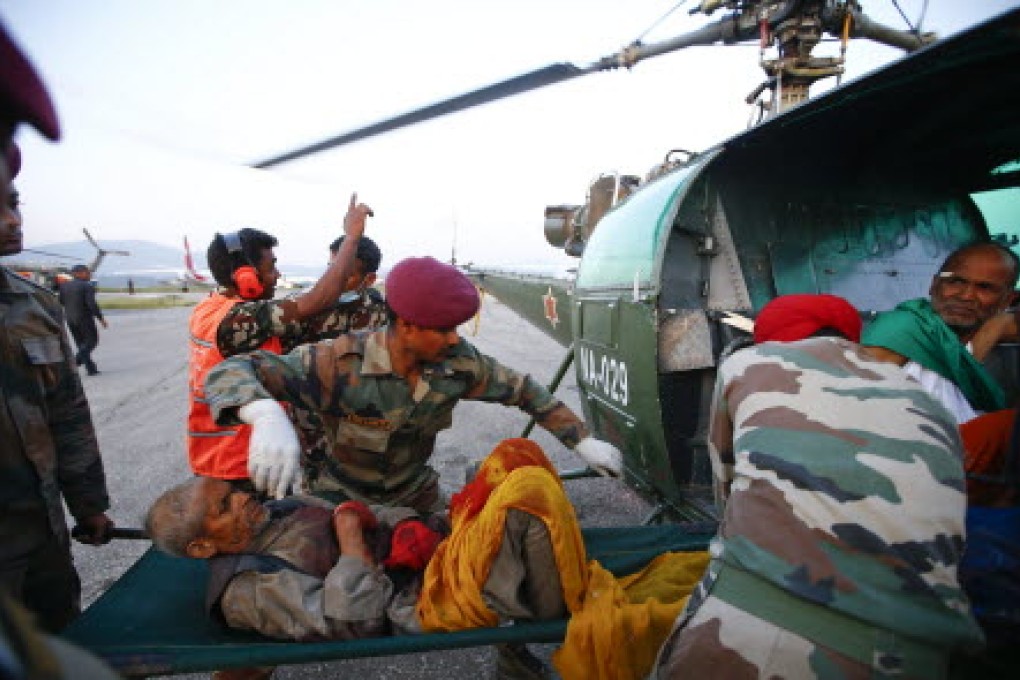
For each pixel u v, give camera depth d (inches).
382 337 71.5
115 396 294.2
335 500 78.4
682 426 100.7
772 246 117.3
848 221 124.8
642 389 99.0
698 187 114.6
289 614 59.6
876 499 41.3
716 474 59.4
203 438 84.5
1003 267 78.8
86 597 107.0
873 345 77.0
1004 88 83.1
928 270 129.5
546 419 82.0
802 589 40.5
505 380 79.7
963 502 42.4
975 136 109.5
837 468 42.9
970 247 81.0
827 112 91.7
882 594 39.3
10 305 61.6
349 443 74.9
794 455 44.6
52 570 64.4
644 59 137.6
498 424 225.9
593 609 58.2
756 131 92.7
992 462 56.9
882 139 113.9
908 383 48.1
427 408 74.8
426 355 69.3
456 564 61.6
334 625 58.7
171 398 282.8
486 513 60.4
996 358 92.1
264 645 56.8
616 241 116.0
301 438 96.3
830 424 45.3
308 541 66.9
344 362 70.9
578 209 181.2
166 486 161.9
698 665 42.9
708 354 96.0
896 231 128.6
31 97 14.2
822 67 130.5
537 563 58.8
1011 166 123.9
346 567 62.7
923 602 39.3
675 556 72.6
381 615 62.0
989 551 50.1
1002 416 57.8
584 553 62.6
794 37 128.3
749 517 44.7
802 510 42.5
